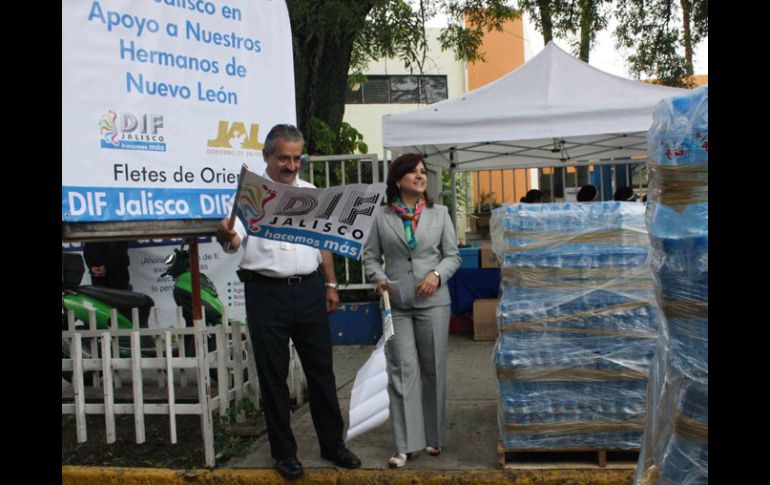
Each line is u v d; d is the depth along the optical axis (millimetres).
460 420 4926
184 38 4254
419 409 4219
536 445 3957
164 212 4102
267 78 4695
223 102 4426
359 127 18141
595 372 3877
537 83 7117
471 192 15297
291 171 3980
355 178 8203
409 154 4293
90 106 3828
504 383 3973
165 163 4125
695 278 2348
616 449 3902
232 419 4965
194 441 4758
